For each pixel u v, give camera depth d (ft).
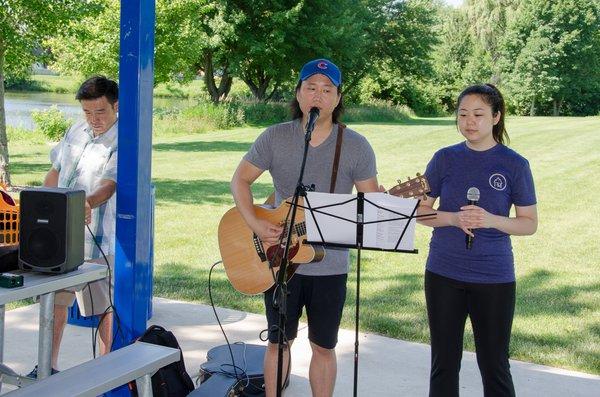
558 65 173.37
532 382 14.11
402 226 9.69
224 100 103.60
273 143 11.24
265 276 11.71
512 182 10.42
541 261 25.86
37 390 9.10
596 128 98.27
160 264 23.48
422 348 16.02
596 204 38.70
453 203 10.59
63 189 10.26
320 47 108.78
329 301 11.06
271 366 11.50
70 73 69.00
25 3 32.99
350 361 15.14
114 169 12.66
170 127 83.92
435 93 156.25
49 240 10.04
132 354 10.43
